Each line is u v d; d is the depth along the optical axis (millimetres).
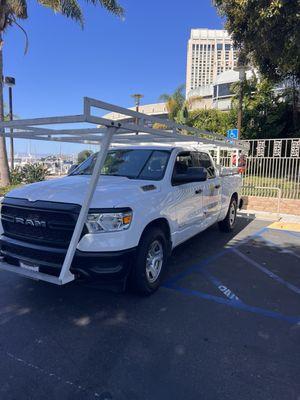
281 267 5586
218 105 29062
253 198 11055
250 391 2641
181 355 3111
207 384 2717
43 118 3184
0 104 15344
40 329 3541
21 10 14719
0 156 15398
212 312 3969
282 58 11898
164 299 4293
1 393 2588
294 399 2559
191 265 5625
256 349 3223
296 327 3654
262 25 10328
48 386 2672
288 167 10852
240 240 7336
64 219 3705
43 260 3783
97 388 2656
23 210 3963
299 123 19453
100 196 3850
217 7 12953
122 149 5648
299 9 9180
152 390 2643
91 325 3639
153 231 4262
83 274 3639
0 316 3816
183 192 5105
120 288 3885
